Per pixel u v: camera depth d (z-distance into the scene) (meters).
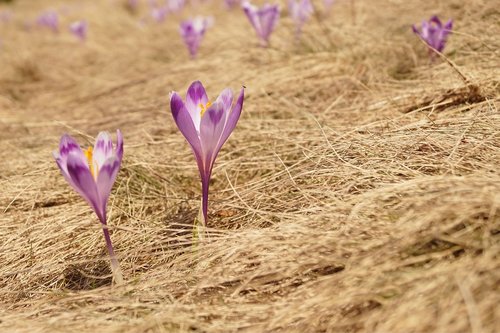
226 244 0.61
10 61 1.56
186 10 2.03
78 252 0.66
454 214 0.56
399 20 0.96
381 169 0.64
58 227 0.69
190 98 0.60
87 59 1.58
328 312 0.55
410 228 0.56
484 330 0.51
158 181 0.73
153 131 0.84
